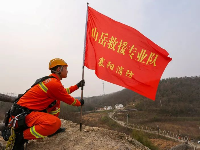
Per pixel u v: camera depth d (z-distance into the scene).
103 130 4.97
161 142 44.81
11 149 2.83
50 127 3.01
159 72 4.51
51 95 3.13
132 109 105.62
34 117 2.96
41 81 3.12
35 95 3.02
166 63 4.52
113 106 127.31
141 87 4.51
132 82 4.55
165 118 84.88
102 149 3.70
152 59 4.55
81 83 4.42
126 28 4.73
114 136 4.66
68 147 3.78
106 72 4.58
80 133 4.54
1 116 14.26
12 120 2.87
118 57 4.65
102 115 83.12
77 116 27.77
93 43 4.73
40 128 2.94
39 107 3.08
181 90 130.00
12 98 4.66
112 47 4.70
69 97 3.38
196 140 54.09
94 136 4.39
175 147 38.59
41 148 3.78
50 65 3.57
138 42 4.64
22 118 2.85
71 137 4.29
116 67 4.62
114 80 4.56
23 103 2.99
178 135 59.09
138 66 4.59
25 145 4.00
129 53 4.64
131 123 71.88
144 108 104.81
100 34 4.76
